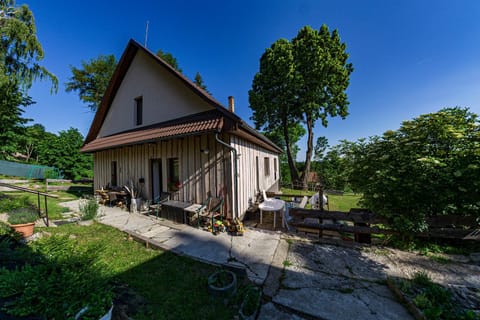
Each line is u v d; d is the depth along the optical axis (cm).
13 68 883
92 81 1794
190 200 593
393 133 368
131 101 798
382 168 350
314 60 1313
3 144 1417
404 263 306
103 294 180
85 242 399
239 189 557
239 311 203
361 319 199
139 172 745
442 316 192
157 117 695
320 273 286
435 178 316
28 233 389
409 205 328
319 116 1524
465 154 293
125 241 411
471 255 316
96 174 991
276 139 2292
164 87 677
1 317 155
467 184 295
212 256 342
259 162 838
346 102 1438
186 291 249
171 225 517
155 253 357
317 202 646
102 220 560
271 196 877
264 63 1524
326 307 217
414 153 329
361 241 393
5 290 169
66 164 1781
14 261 257
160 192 731
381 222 374
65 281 173
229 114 482
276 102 1479
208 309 216
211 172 553
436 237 352
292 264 312
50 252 244
